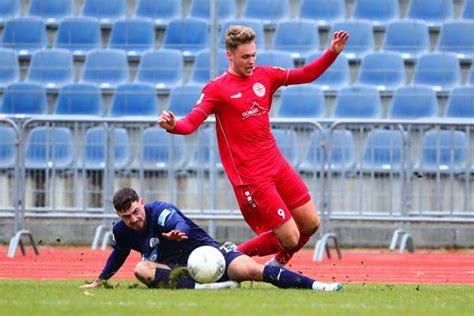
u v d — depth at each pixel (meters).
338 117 48.47
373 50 51.12
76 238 43.59
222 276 24.48
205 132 42.69
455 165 42.06
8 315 18.59
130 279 29.91
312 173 42.38
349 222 43.59
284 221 25.86
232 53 25.75
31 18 52.84
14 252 39.12
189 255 24.80
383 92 49.25
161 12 53.66
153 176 43.00
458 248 43.28
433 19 52.44
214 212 42.50
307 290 23.70
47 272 33.06
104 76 51.00
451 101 48.31
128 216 24.19
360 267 35.75
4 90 50.34
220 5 53.38
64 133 42.41
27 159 42.62
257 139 25.89
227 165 26.08
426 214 42.31
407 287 25.92
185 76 51.47
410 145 41.72
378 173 42.31
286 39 51.47
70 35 52.53
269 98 26.28
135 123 41.91
